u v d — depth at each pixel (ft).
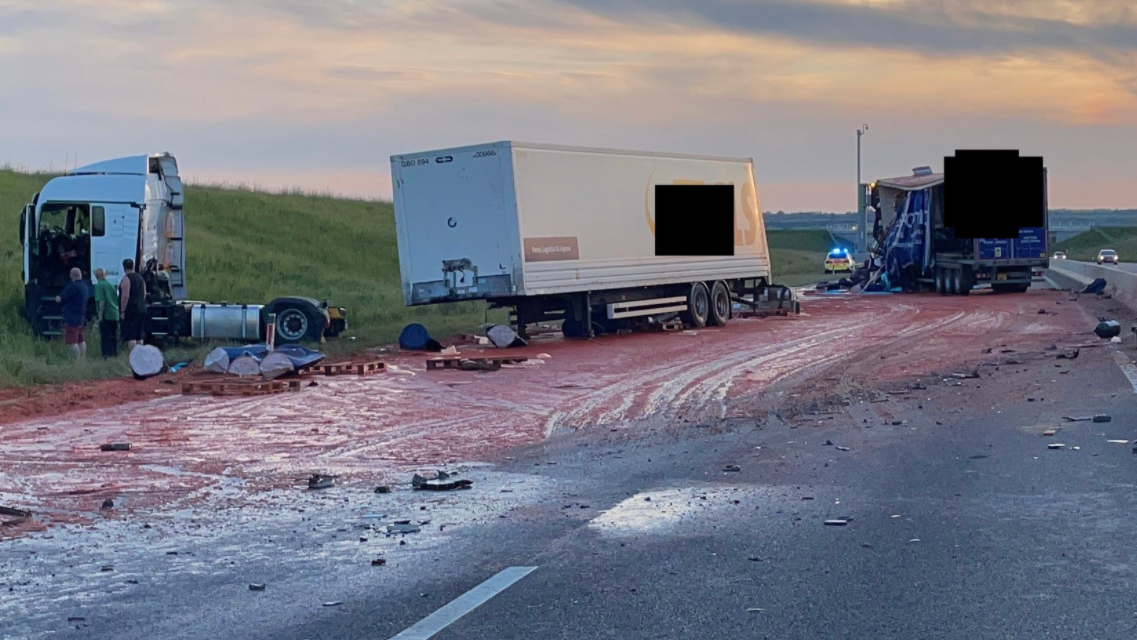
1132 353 63.87
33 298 84.48
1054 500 28.99
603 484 33.65
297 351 68.74
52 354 75.61
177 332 82.94
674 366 68.54
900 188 154.92
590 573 23.47
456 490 33.47
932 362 65.05
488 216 82.74
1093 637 18.48
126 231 82.94
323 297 140.67
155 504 32.17
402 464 38.55
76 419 50.78
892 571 22.90
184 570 24.62
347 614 21.06
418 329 82.99
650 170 95.35
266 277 162.30
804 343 81.15
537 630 19.76
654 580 22.75
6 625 20.71
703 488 32.42
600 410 50.85
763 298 111.86
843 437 40.78
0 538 27.94
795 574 22.90
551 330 99.04
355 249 212.02
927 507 28.78
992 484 31.32
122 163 84.33
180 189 89.86
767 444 39.96
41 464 39.22
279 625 20.48
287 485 34.91
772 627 19.52
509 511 30.17
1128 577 21.89
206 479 36.17
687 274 98.84
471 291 83.61
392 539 27.25
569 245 86.74
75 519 30.22
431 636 19.58
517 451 40.68
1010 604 20.42
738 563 23.91
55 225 84.33
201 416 51.34
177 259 90.07
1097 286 135.13
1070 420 41.83
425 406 53.72
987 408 46.19
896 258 153.79
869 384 56.08
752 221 109.19
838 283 166.30
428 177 84.43
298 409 53.31
